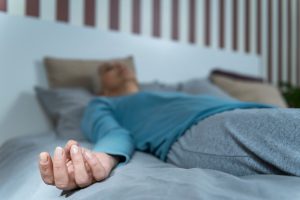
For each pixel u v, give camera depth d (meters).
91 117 1.04
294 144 0.56
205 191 0.45
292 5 3.01
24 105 1.46
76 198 0.52
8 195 0.65
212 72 2.21
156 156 0.90
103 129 0.90
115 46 1.81
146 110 1.02
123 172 0.61
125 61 1.71
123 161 0.71
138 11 1.97
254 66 2.57
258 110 0.67
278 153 0.58
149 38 1.96
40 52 1.53
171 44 2.05
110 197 0.47
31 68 1.50
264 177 0.56
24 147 1.00
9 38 1.43
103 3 1.82
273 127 0.60
